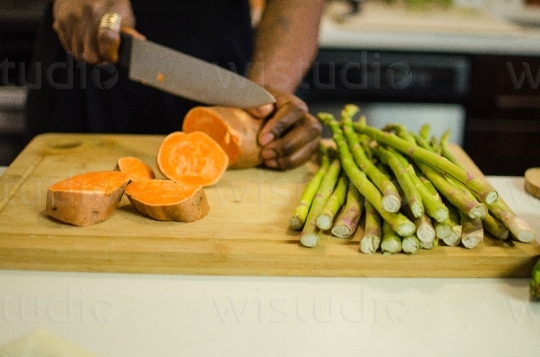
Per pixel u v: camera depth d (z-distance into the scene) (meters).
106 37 1.29
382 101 2.46
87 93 1.72
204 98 1.35
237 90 1.31
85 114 1.76
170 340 0.85
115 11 1.33
